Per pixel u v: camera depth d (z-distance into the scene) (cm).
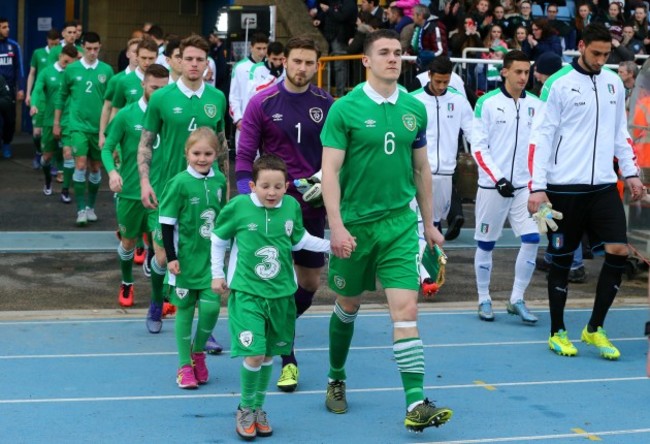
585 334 1091
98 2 2811
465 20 2148
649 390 956
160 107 1042
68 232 1669
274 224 817
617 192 1055
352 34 2347
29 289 1305
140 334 1109
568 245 1066
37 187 2095
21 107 3014
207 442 792
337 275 832
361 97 800
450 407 893
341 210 820
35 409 860
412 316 793
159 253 1056
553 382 977
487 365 1030
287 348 826
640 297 1376
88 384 931
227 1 2766
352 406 891
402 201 809
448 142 1311
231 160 2373
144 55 1358
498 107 1218
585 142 1038
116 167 1215
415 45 1988
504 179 1173
